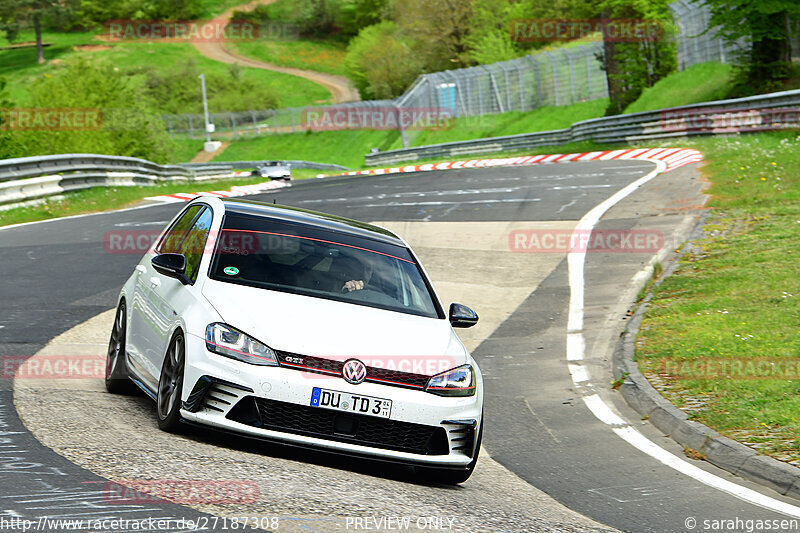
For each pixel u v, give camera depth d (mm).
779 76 139750
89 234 67688
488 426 29250
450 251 61656
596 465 25219
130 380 26719
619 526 19781
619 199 77500
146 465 18531
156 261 23531
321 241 25312
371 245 26047
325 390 20172
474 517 18641
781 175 74938
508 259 58812
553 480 23703
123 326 26969
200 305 21656
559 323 44562
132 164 120688
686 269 50562
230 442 21578
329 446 20141
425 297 24828
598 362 37844
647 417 30141
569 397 33062
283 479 18906
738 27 138750
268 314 21359
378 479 20891
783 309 39281
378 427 20578
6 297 42000
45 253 57469
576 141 168500
